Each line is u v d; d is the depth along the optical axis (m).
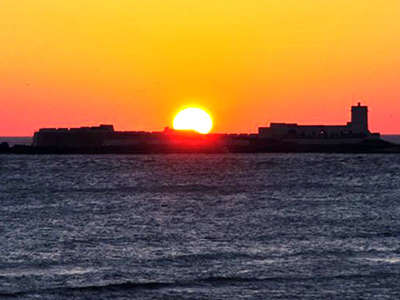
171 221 137.25
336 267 97.75
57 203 169.00
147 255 105.56
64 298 85.94
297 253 106.31
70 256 105.00
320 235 120.56
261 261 101.56
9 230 126.12
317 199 176.75
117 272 96.25
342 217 141.62
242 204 165.88
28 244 113.38
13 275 94.62
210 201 172.50
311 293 87.38
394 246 110.62
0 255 105.56
